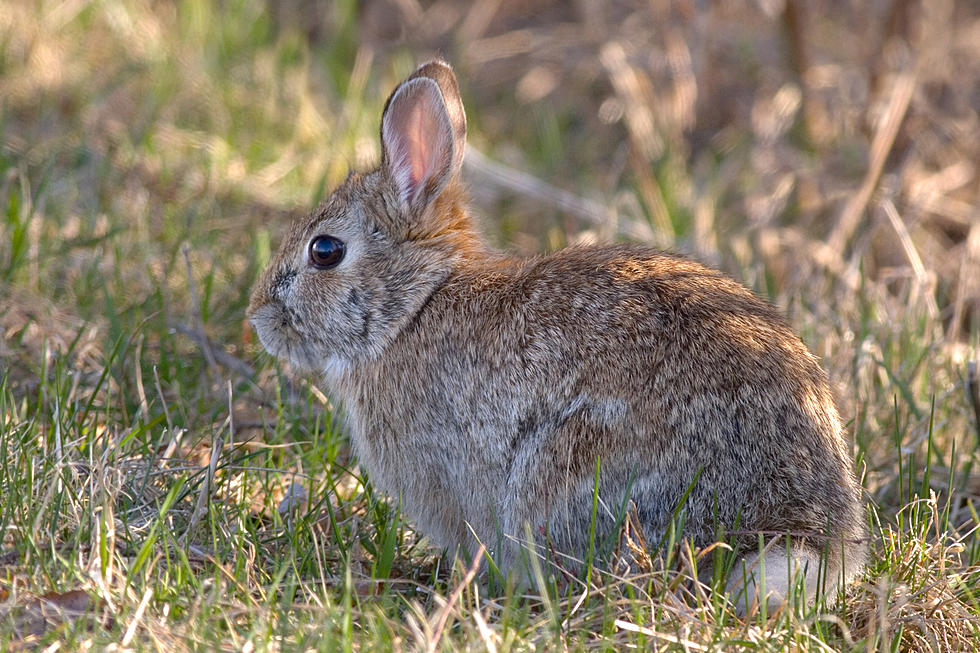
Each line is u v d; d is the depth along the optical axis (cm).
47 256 1213
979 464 1072
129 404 1060
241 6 1917
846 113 1795
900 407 1124
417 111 927
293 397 1099
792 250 1536
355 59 1956
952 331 1261
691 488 789
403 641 735
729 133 1845
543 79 1955
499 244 1482
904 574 861
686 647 722
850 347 1188
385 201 921
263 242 1248
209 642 711
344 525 926
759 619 768
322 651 690
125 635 699
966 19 1983
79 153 1480
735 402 802
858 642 770
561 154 1766
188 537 846
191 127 1639
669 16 1925
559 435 820
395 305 903
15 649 700
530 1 2117
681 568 795
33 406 1026
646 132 1777
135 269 1259
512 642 723
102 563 762
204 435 1023
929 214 1623
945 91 1780
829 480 816
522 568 838
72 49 1755
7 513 814
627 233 1530
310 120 1677
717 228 1600
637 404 804
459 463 870
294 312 932
